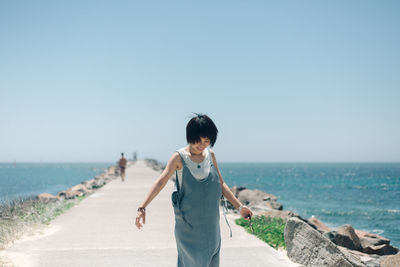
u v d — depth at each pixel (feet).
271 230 23.88
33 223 26.55
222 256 18.34
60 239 22.36
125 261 17.60
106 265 16.94
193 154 10.61
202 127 9.98
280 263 17.30
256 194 62.34
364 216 62.75
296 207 75.92
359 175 318.04
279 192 121.29
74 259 17.88
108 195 47.24
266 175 310.24
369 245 28.63
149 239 22.40
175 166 10.39
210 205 10.37
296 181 207.21
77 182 152.35
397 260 18.95
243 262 17.37
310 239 17.52
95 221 28.71
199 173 10.34
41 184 133.18
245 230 25.12
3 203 31.99
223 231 24.50
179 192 10.43
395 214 65.21
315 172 411.75
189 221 10.25
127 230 25.18
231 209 40.73
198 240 10.23
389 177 273.95
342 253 16.38
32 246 20.45
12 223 25.52
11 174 253.85
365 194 113.70
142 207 10.16
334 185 165.37
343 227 27.96
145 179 78.64
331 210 70.74
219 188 10.64
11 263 17.01
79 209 35.29
